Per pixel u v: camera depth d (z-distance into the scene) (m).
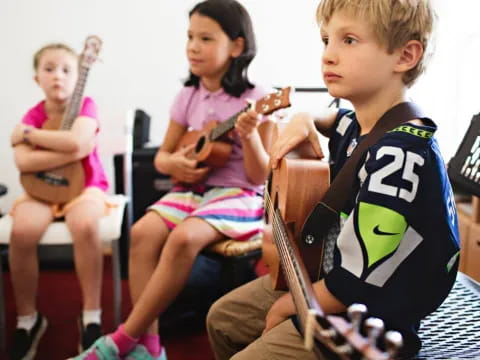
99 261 1.80
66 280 2.47
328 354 0.80
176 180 1.82
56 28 2.58
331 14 0.94
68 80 1.93
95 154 2.02
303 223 1.03
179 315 1.97
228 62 1.75
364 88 0.93
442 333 0.99
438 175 0.88
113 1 2.57
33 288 1.83
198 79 1.84
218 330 1.21
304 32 2.58
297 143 1.10
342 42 0.93
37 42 2.58
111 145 2.16
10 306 2.19
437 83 2.12
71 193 1.88
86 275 1.79
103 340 1.50
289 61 2.60
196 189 1.76
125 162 2.18
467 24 2.08
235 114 1.64
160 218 1.69
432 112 2.15
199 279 1.94
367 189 0.85
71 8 2.56
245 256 1.62
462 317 1.04
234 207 1.66
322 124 1.17
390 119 0.94
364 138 0.96
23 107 2.61
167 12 2.59
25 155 1.85
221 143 1.69
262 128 1.70
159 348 1.61
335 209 0.97
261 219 1.72
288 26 2.57
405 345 0.87
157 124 2.68
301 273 0.76
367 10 0.89
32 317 1.85
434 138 0.91
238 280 1.62
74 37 2.59
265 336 0.96
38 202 1.87
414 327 0.89
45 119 1.97
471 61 2.09
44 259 2.58
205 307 1.98
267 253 1.23
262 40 2.57
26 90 2.60
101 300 2.25
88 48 1.90
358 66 0.91
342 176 0.96
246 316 1.19
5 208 2.62
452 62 2.11
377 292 0.84
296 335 0.93
